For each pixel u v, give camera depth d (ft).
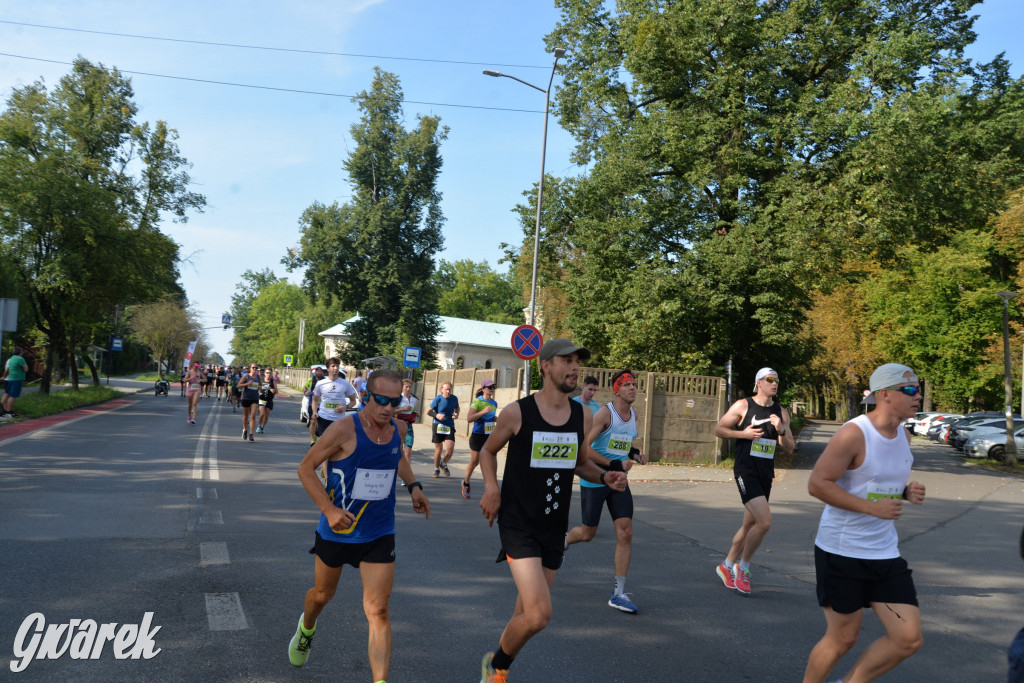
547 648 17.16
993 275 141.08
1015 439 91.15
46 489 34.40
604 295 75.46
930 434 135.13
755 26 73.61
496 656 13.44
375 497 13.85
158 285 114.62
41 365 171.83
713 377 66.28
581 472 14.53
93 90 106.83
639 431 64.69
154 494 34.58
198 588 20.30
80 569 21.61
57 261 95.14
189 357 163.02
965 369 138.31
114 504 31.65
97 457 47.03
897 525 38.65
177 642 16.29
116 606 18.51
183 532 27.09
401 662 15.65
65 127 100.53
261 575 21.83
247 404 64.18
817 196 66.95
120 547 24.38
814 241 67.15
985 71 72.08
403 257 184.44
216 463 46.93
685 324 73.15
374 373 14.07
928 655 18.13
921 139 61.93
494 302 336.08
